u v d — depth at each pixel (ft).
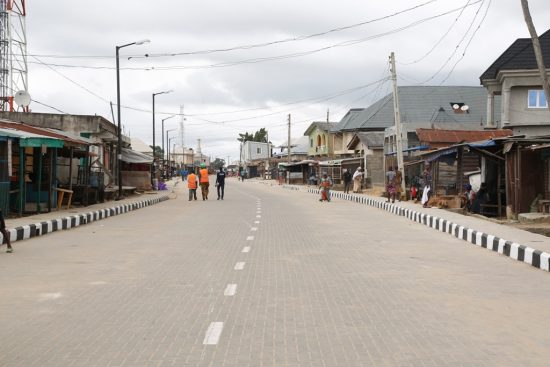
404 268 34.47
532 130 111.24
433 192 97.55
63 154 88.79
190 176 117.91
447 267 35.19
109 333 20.42
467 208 80.53
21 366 16.99
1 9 110.11
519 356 17.89
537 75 109.19
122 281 30.09
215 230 56.75
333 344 19.06
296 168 244.42
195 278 30.89
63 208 75.56
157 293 27.07
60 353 18.21
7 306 24.56
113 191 104.06
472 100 194.08
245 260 37.19
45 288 28.30
